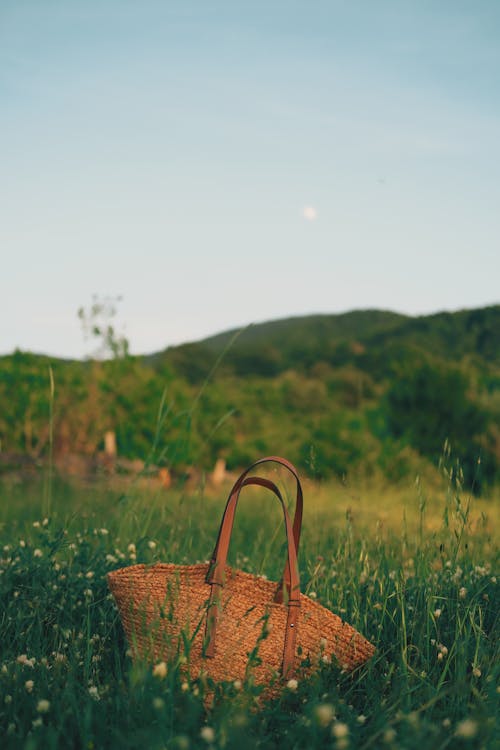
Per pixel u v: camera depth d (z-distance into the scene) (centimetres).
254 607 240
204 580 258
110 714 215
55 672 242
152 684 211
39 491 853
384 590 322
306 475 376
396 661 271
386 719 217
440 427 1450
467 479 1203
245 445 1795
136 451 1359
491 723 203
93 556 355
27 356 1345
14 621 283
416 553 361
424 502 335
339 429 1639
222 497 745
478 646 254
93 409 1347
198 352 5762
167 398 1474
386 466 1310
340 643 252
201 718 216
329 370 5553
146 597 245
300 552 405
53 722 212
